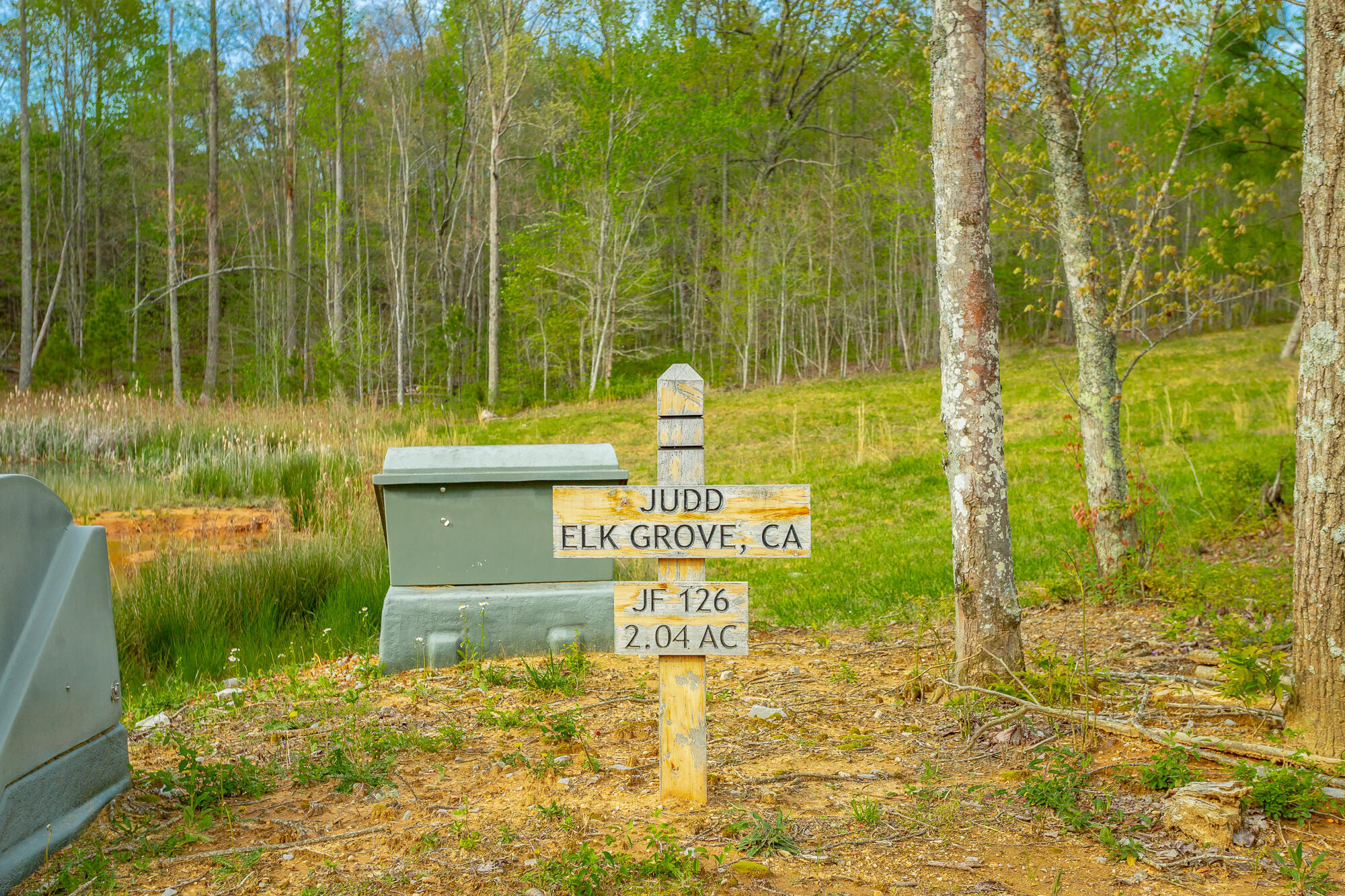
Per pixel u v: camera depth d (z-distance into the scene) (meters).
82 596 3.53
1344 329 3.82
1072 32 7.91
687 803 3.61
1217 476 11.61
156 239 47.72
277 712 5.03
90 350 31.44
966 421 5.01
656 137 39.34
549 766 3.98
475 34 42.34
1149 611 6.91
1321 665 3.91
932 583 8.30
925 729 4.62
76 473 13.78
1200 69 7.86
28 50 36.66
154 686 6.02
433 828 3.42
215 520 11.25
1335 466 3.86
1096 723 4.28
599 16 38.06
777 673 5.90
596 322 37.94
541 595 5.91
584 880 2.88
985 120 5.09
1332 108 3.83
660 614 3.57
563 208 41.88
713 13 43.66
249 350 49.53
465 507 5.99
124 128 44.25
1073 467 14.46
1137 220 7.88
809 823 3.45
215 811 3.62
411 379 41.38
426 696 5.18
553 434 24.64
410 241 48.88
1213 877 3.02
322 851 3.25
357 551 8.70
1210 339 40.16
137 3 37.88
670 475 3.53
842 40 37.97
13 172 42.72
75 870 3.11
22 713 3.15
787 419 25.25
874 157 49.28
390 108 46.03
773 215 42.12
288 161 38.88
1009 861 3.16
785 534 3.53
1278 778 3.45
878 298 54.38
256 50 42.75
